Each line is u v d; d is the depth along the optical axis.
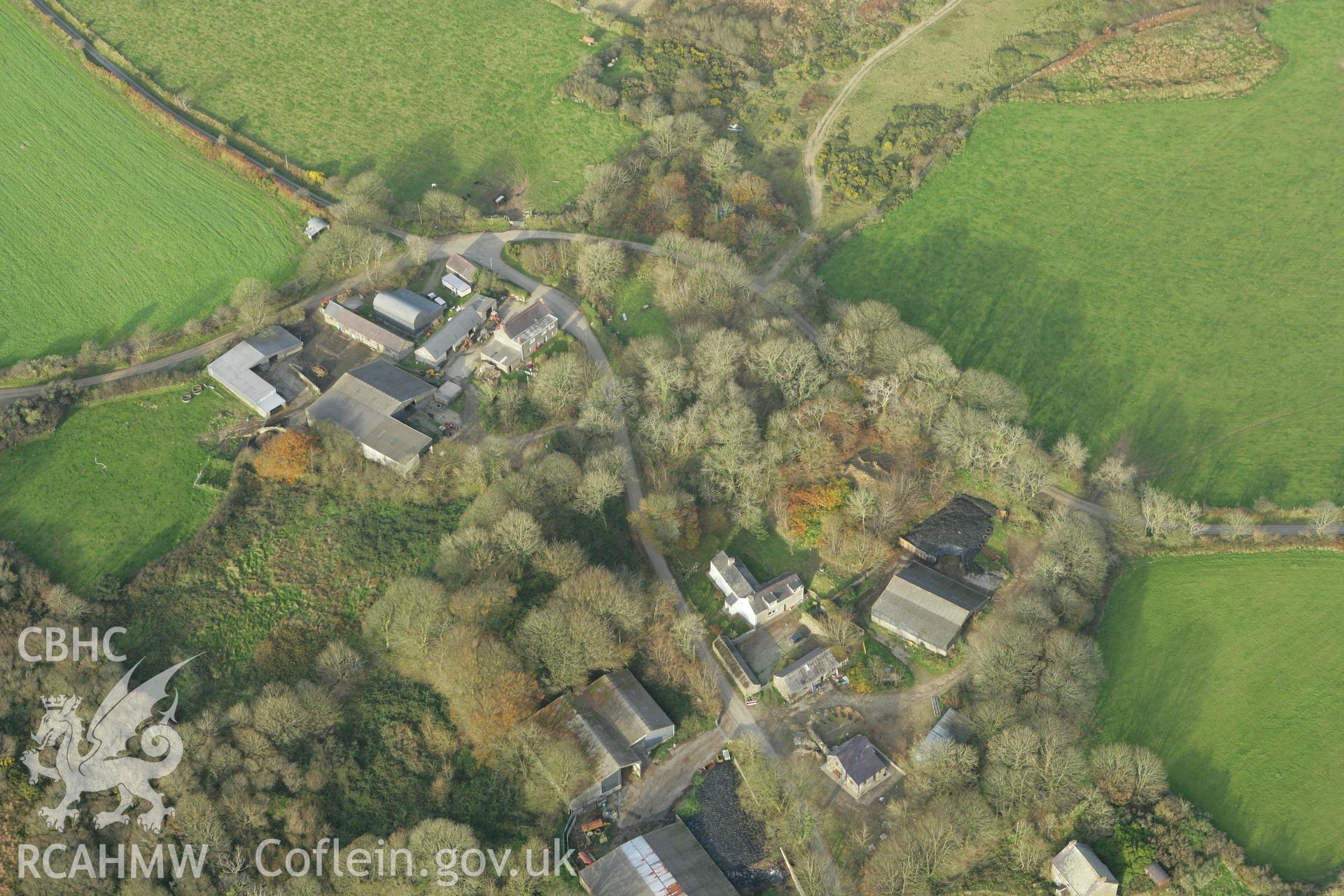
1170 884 175.12
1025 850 175.50
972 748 183.38
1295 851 178.50
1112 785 181.62
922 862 172.12
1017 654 192.88
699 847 175.50
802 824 176.12
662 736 188.62
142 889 168.12
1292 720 194.25
